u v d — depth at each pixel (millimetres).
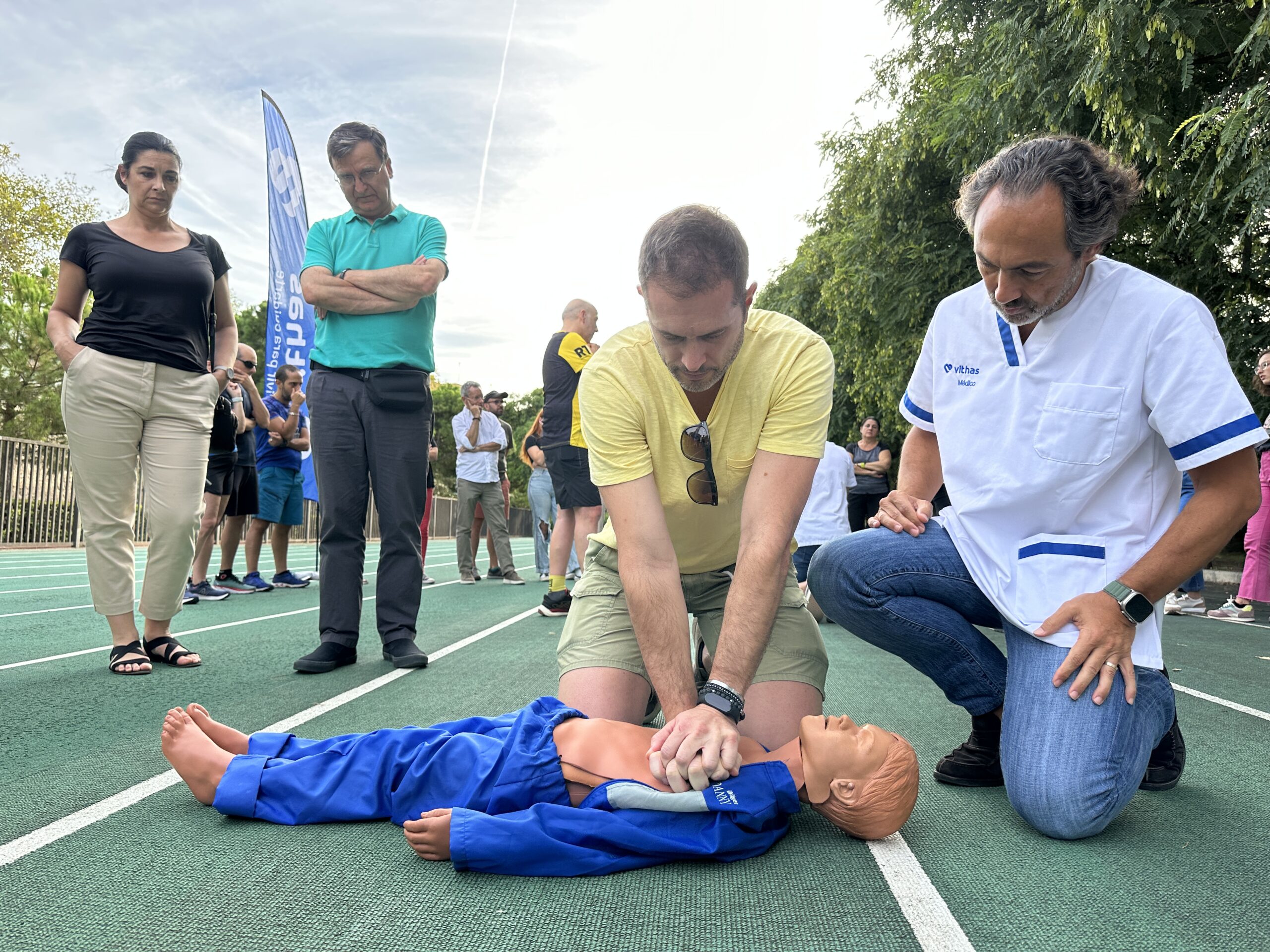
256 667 4074
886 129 11914
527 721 1998
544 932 1521
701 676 2691
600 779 1893
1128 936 1535
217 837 1950
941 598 2459
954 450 2402
